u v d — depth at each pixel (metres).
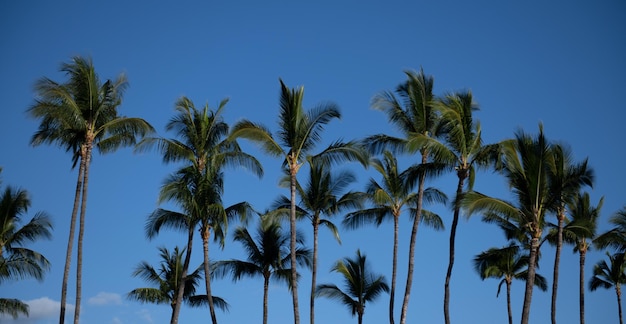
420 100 33.19
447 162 31.31
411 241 32.44
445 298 32.09
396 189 37.72
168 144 35.22
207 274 36.38
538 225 29.06
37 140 31.86
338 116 31.84
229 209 36.44
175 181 34.88
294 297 31.80
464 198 28.81
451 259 32.53
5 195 36.69
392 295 36.75
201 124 36.16
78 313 30.50
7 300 36.50
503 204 28.86
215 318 36.03
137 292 42.03
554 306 34.62
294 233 32.25
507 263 46.94
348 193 38.25
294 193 32.28
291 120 32.03
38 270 36.66
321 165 32.84
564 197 29.58
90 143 31.84
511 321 46.47
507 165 29.70
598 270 47.22
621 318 45.84
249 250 40.62
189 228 36.19
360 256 42.41
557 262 34.22
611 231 39.72
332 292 41.75
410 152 30.25
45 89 30.48
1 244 36.44
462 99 31.91
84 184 31.56
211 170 35.59
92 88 31.91
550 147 29.25
